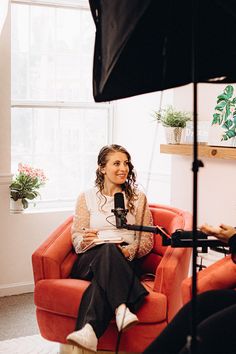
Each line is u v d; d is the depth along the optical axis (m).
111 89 1.69
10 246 4.20
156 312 2.83
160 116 4.00
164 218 3.42
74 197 4.75
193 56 1.46
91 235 3.18
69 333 2.95
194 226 1.51
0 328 3.57
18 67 4.42
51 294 2.95
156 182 4.65
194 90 1.47
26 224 4.24
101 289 2.82
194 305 1.51
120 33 1.49
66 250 3.25
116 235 3.27
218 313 1.91
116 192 3.39
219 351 1.79
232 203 3.62
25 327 3.61
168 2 1.58
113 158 3.36
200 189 3.89
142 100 4.68
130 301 2.79
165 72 1.74
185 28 1.66
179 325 1.99
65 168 4.71
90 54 4.70
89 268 3.05
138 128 4.75
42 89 4.54
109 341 2.89
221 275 2.63
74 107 4.68
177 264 2.91
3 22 3.90
